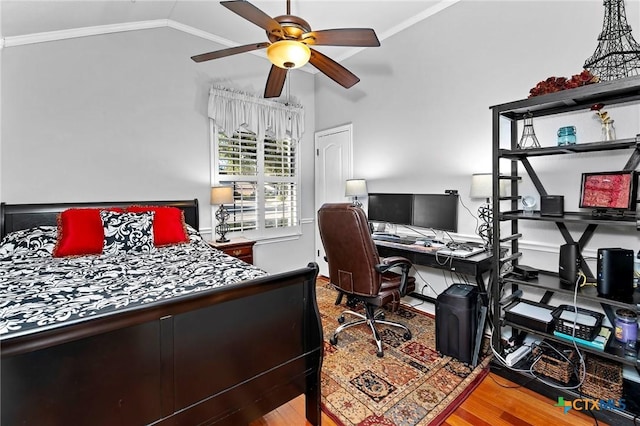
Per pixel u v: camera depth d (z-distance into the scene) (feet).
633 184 5.57
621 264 5.46
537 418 5.37
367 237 7.17
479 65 8.76
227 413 4.24
